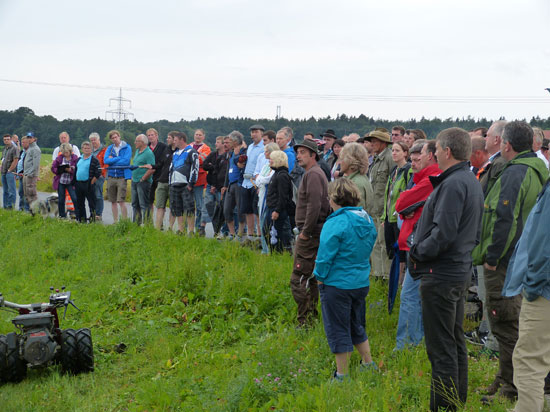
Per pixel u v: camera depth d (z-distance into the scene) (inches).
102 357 241.8
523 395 146.2
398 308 261.1
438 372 157.4
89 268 366.0
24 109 4315.9
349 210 189.2
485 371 196.2
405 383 179.9
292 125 4899.1
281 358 203.9
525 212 176.6
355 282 187.9
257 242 390.3
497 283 175.8
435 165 210.1
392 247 259.9
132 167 451.2
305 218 245.1
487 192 196.2
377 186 305.7
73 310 297.7
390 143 307.9
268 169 360.5
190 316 279.0
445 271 154.1
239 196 404.8
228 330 259.1
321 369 199.9
